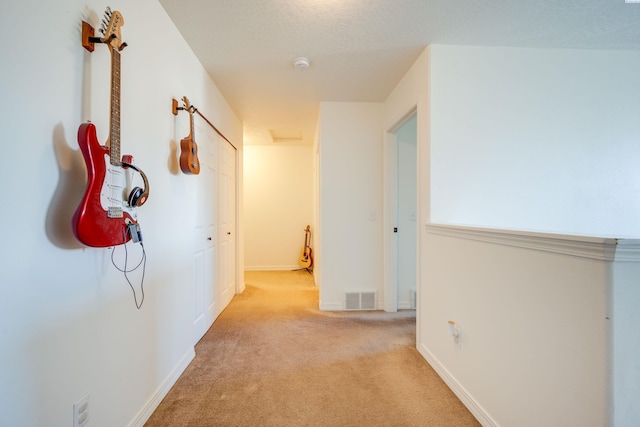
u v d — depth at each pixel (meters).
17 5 0.73
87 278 0.97
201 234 2.17
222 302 2.85
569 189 1.95
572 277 0.87
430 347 1.83
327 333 2.30
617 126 1.99
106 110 1.06
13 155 0.72
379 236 2.98
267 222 5.14
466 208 1.88
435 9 1.57
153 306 1.40
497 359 1.20
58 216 0.85
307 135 4.38
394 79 2.43
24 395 0.75
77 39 0.92
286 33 1.78
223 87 2.56
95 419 1.00
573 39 1.86
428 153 1.89
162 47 1.53
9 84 0.71
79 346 0.93
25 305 0.75
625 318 0.76
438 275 1.74
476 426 1.28
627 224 1.97
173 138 1.66
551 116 1.95
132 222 1.11
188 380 1.63
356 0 1.50
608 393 0.77
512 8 1.56
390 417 1.33
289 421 1.30
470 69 1.91
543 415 0.97
